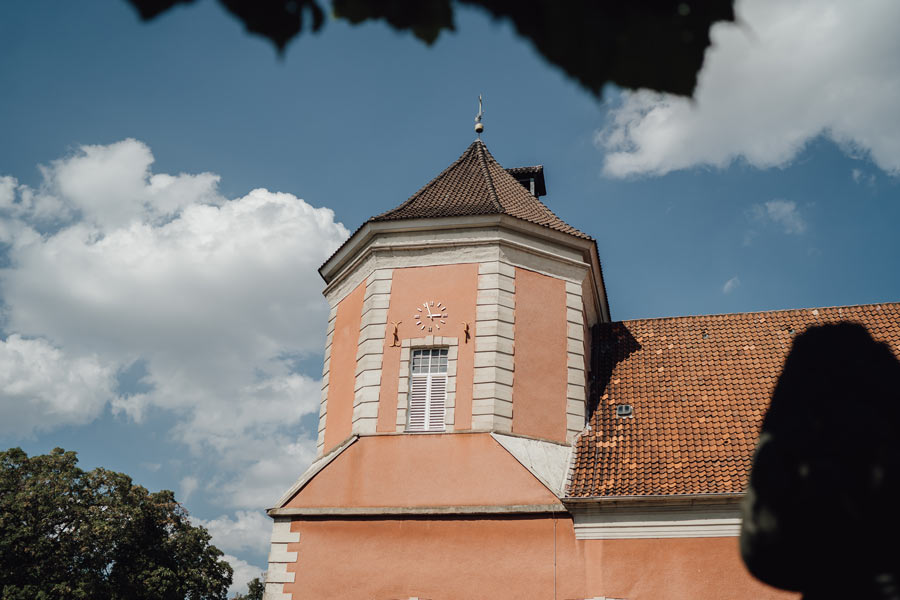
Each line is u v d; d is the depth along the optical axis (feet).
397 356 64.18
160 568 142.51
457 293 65.57
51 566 132.57
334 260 73.92
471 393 61.77
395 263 67.92
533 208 75.00
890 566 8.07
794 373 9.70
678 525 54.29
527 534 56.13
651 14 7.79
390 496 59.06
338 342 70.18
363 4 8.39
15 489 137.28
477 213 66.85
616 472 58.18
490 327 63.72
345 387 66.28
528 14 7.84
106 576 140.46
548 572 54.60
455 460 59.41
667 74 8.02
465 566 55.88
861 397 8.92
